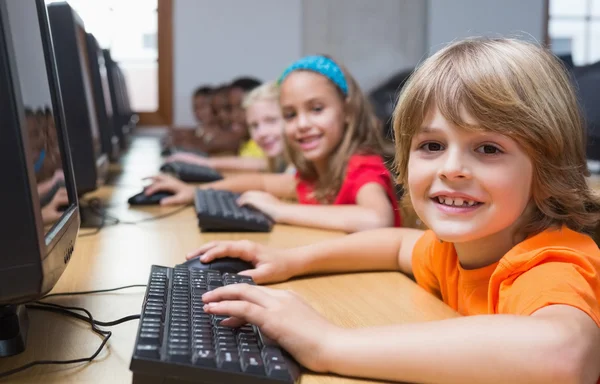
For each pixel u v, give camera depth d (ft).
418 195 2.34
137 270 3.11
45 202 2.05
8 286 1.76
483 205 2.21
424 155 2.32
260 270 2.92
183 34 14.67
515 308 2.00
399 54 14.71
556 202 2.32
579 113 2.35
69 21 4.13
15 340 2.02
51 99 2.53
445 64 2.29
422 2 14.65
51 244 1.97
